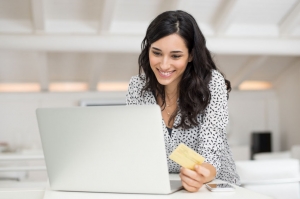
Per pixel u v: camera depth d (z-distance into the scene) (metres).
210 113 1.61
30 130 6.84
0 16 5.04
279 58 6.96
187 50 1.51
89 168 1.37
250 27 5.72
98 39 5.30
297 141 7.17
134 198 1.27
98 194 1.35
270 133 7.37
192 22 1.52
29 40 5.16
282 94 7.61
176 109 1.67
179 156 1.33
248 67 6.77
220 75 1.65
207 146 1.58
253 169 2.71
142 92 1.72
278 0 5.36
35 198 1.50
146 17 5.32
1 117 6.78
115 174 1.34
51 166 1.42
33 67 6.32
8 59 6.07
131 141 1.29
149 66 1.67
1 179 4.39
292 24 5.61
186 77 1.60
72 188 1.41
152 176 1.29
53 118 1.37
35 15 4.75
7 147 6.02
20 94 6.81
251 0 5.30
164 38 1.45
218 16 5.42
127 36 5.36
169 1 5.00
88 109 1.32
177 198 1.23
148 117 1.26
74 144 1.36
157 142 1.27
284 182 2.73
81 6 4.99
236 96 7.66
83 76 6.77
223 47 5.68
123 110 1.28
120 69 6.65
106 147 1.33
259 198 1.20
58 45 5.23
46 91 6.88
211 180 1.47
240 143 7.66
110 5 4.70
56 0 4.85
